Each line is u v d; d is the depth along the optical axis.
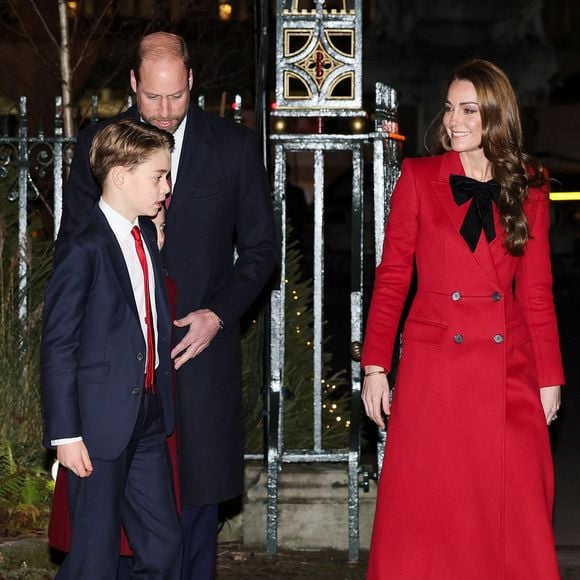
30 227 10.36
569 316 24.17
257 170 7.05
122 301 6.07
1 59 15.83
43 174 9.14
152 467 6.30
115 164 6.07
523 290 6.63
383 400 6.70
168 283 6.67
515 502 6.47
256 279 6.93
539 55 31.86
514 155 6.38
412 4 31.28
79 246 6.00
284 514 8.81
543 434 6.57
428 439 6.51
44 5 15.34
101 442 6.03
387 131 8.56
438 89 31.59
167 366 6.31
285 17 8.55
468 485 6.49
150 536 6.28
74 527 6.10
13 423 9.10
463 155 6.61
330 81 8.59
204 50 15.46
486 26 31.52
